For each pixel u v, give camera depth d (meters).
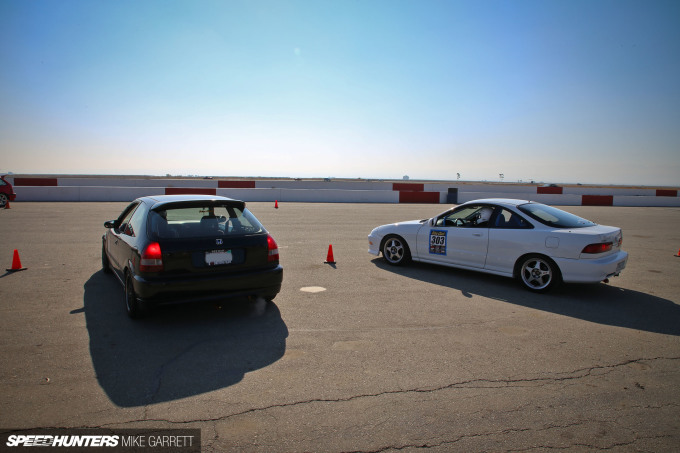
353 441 2.54
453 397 3.07
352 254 8.51
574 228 5.80
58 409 2.83
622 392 3.18
